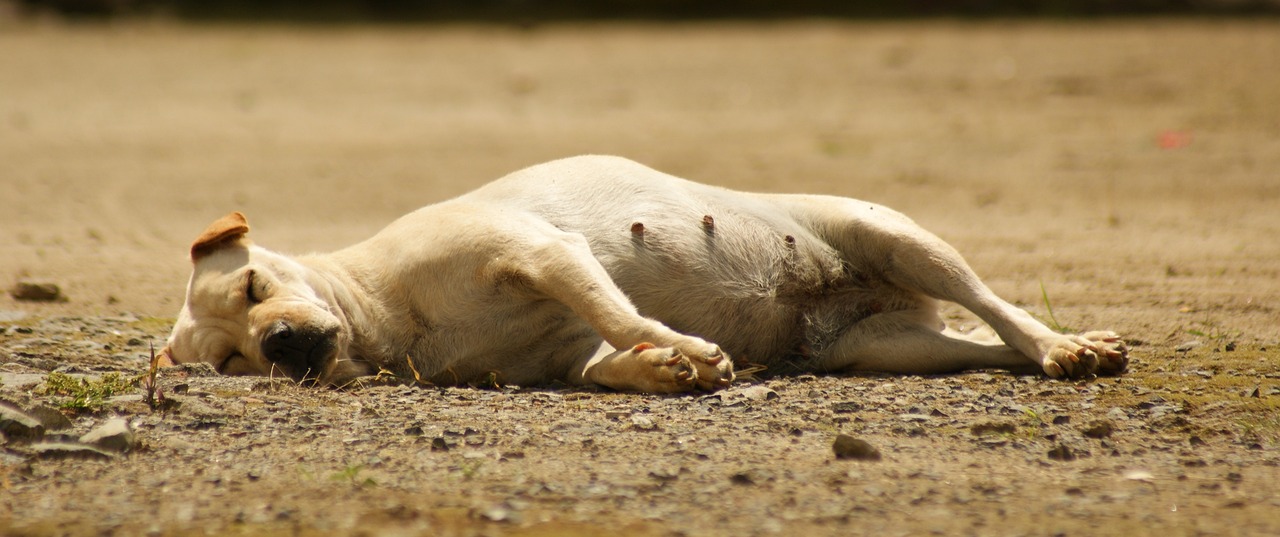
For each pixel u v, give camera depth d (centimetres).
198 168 3556
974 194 3034
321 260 1455
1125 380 1352
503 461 1052
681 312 1460
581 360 1427
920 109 4291
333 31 7306
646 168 1545
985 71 4897
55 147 3884
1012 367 1436
